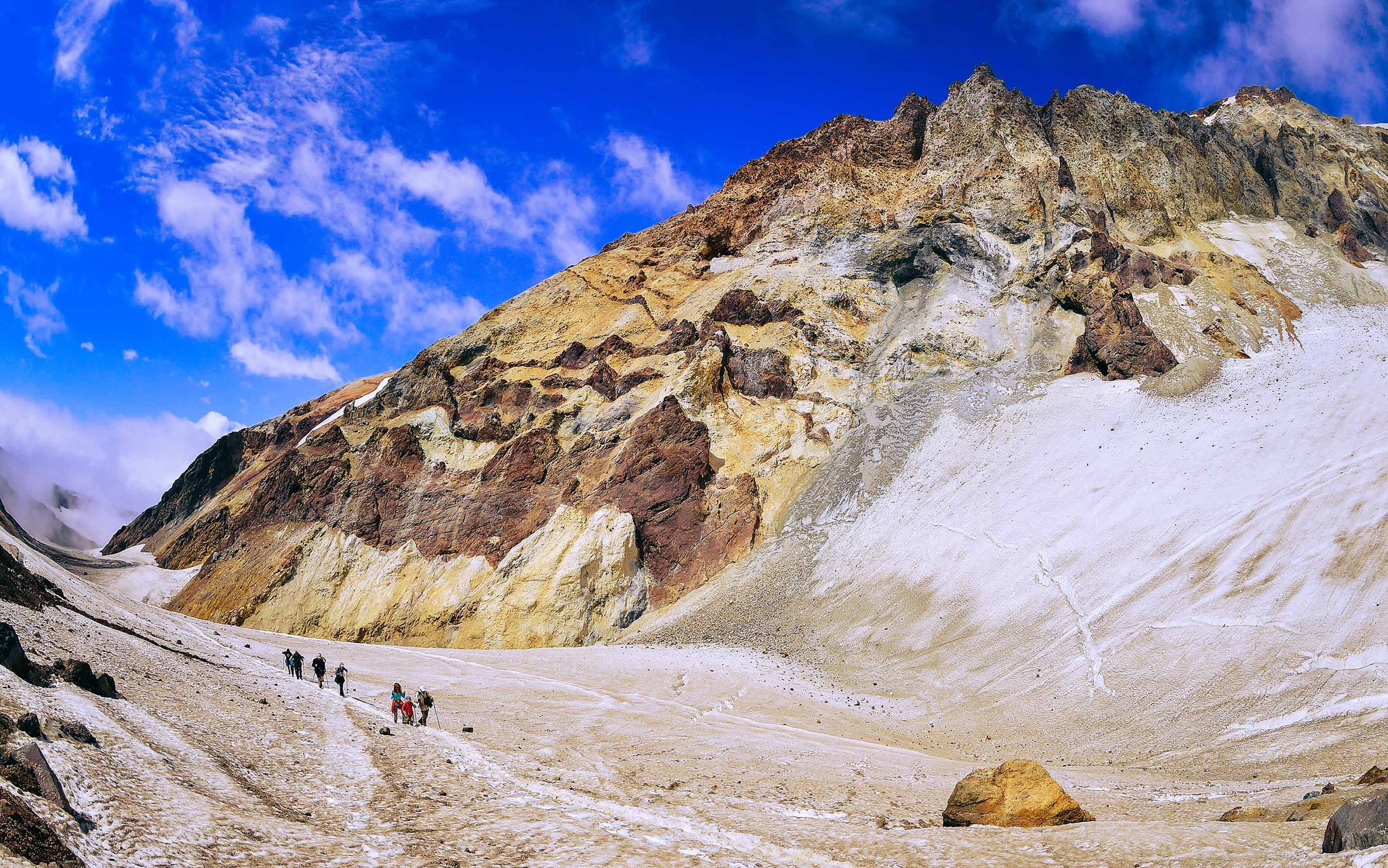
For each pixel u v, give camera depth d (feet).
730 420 399.03
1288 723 159.22
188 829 61.41
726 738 173.88
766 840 84.48
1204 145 508.94
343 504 409.49
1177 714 173.78
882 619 262.26
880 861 76.59
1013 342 398.21
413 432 436.35
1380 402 244.01
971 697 208.44
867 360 422.82
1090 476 277.44
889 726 200.34
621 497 367.45
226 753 90.27
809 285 462.60
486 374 467.93
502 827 79.46
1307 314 360.89
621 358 451.94
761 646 267.59
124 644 147.43
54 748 67.00
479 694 214.90
